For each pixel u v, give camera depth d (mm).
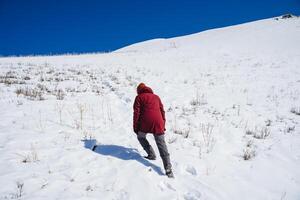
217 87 13617
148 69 18188
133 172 5020
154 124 5266
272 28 41625
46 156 5332
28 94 9695
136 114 5445
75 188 4383
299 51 25328
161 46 43594
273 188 5008
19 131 6379
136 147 6219
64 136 6383
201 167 5512
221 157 6023
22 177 4496
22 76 13234
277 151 6562
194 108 9648
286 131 8008
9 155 5184
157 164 5500
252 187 4977
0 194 3977
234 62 22328
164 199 4375
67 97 9812
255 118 9055
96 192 4340
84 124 7324
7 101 8703
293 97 12102
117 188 4523
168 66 20141
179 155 5906
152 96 5566
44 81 12383
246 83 14758
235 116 9094
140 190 4516
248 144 6777
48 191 4215
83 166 5098
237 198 4625
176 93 11836
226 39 38312
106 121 7766
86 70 16375
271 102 11219
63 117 7652
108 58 24750
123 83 12992
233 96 11914
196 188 4754
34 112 7848
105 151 5848
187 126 7793
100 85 12281
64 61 21609
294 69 18422
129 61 22250
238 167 5664
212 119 8578
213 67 20109
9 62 19875
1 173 4551
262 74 17188
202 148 6375
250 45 31688
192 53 28938
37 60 22250
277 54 24969
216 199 4492
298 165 5938
